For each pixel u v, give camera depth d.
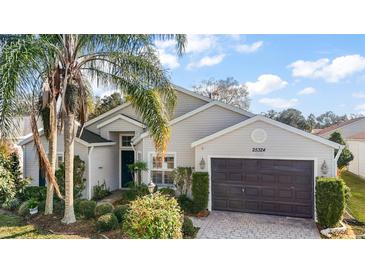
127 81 10.33
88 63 10.86
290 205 12.00
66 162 10.12
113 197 15.68
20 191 13.84
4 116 7.26
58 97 10.16
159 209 8.03
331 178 10.73
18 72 7.48
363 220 11.37
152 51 10.73
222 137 12.89
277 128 12.13
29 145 15.95
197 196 12.49
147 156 14.95
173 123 15.06
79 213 10.82
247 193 12.62
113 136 17.84
